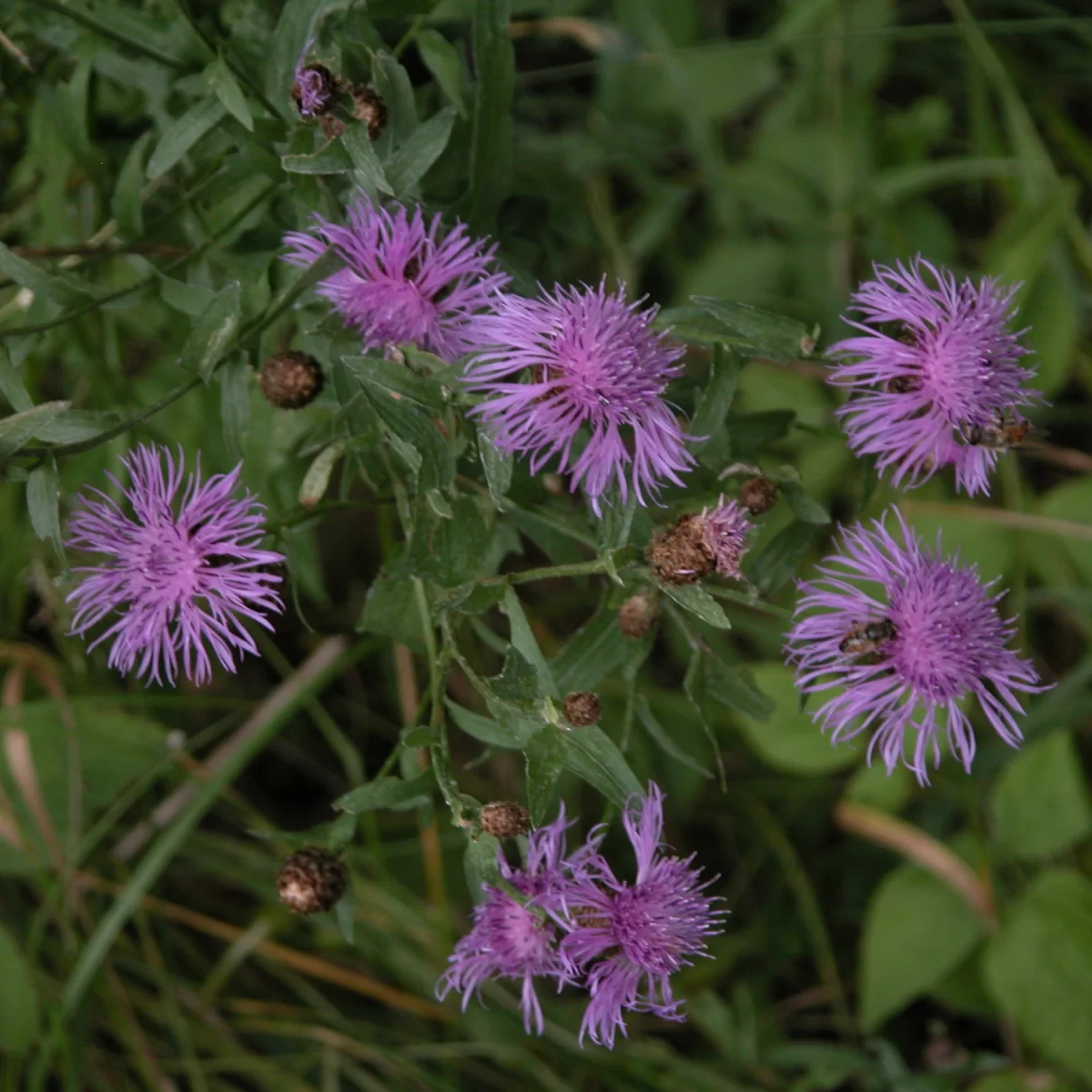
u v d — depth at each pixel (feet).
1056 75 3.66
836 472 3.41
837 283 3.53
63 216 3.14
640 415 2.82
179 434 3.15
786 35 3.55
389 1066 3.35
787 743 3.33
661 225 3.53
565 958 2.81
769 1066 3.38
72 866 3.29
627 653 2.90
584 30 3.46
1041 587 3.52
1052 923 3.27
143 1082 3.33
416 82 3.12
